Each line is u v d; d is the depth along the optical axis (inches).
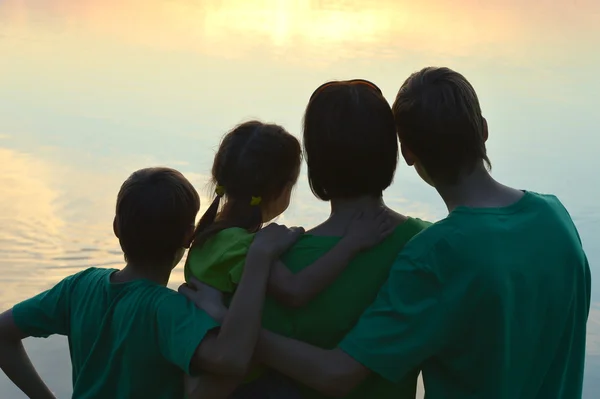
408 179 201.2
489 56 331.3
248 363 65.5
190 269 71.7
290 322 68.7
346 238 68.4
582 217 183.5
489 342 63.1
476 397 64.7
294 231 69.9
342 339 68.5
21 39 334.0
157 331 69.3
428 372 67.0
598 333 135.5
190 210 75.0
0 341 77.0
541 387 66.6
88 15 383.9
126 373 70.4
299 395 70.4
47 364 122.3
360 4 436.5
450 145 65.1
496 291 62.0
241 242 69.5
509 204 65.4
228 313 66.2
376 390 69.9
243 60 315.9
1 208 180.7
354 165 68.0
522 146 232.7
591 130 247.4
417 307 63.3
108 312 72.0
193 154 214.4
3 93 264.5
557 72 308.2
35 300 77.2
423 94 65.8
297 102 263.0
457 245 62.9
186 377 68.8
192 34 356.8
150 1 422.9
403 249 65.4
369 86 71.1
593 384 120.2
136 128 234.7
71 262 158.4
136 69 298.5
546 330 65.2
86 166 206.4
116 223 74.6
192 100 263.1
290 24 383.6
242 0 434.6
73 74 289.0
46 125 235.6
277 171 73.4
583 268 67.0
